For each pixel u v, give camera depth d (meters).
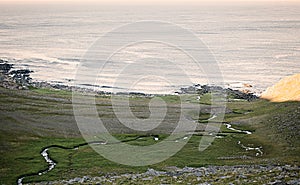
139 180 69.00
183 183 66.12
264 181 65.06
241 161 82.50
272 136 102.69
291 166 76.38
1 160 81.56
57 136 98.25
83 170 76.38
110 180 69.62
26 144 91.88
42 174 74.62
